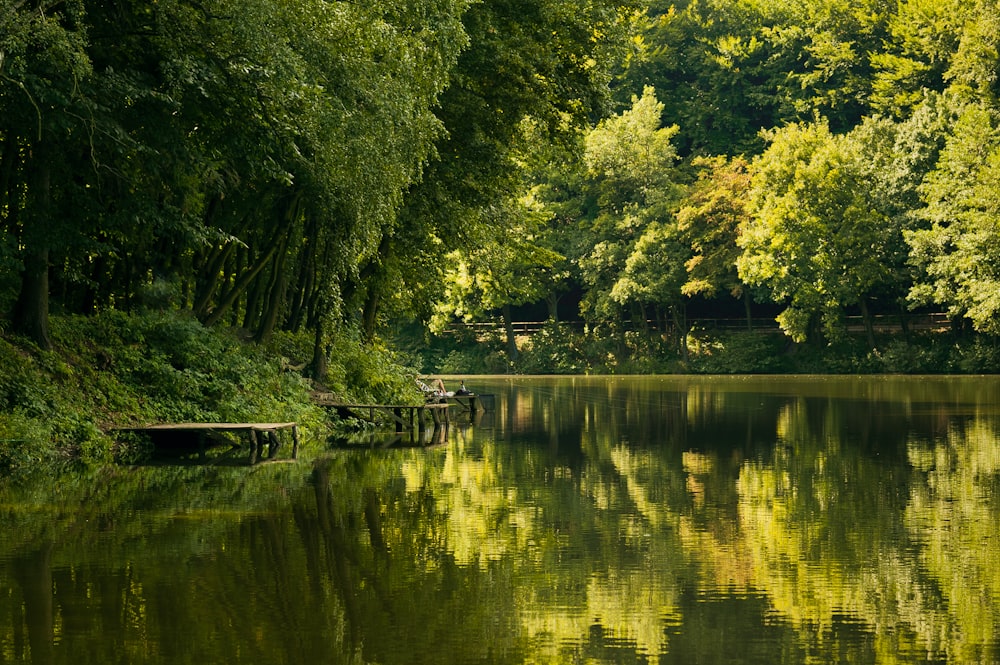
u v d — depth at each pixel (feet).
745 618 25.55
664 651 22.94
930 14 245.65
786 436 75.51
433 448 69.36
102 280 84.69
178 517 39.65
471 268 130.82
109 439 64.64
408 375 110.93
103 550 33.27
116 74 57.98
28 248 65.16
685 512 41.11
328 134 64.34
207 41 59.06
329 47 63.31
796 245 227.81
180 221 68.59
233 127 63.10
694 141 296.30
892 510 41.29
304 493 46.52
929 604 26.78
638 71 302.04
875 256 228.22
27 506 42.50
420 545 34.17
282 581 29.17
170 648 22.93
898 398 127.03
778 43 288.51
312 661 22.11
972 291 201.67
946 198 211.61
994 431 78.64
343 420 90.74
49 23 52.65
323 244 90.48
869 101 259.60
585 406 118.73
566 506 42.55
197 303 87.04
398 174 71.46
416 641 23.57
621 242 262.88
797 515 40.22
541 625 24.97
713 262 247.91
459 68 89.92
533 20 92.17
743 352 252.42
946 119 225.76
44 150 64.03
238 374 79.92
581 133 100.48
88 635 23.89
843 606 26.63
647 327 273.33
